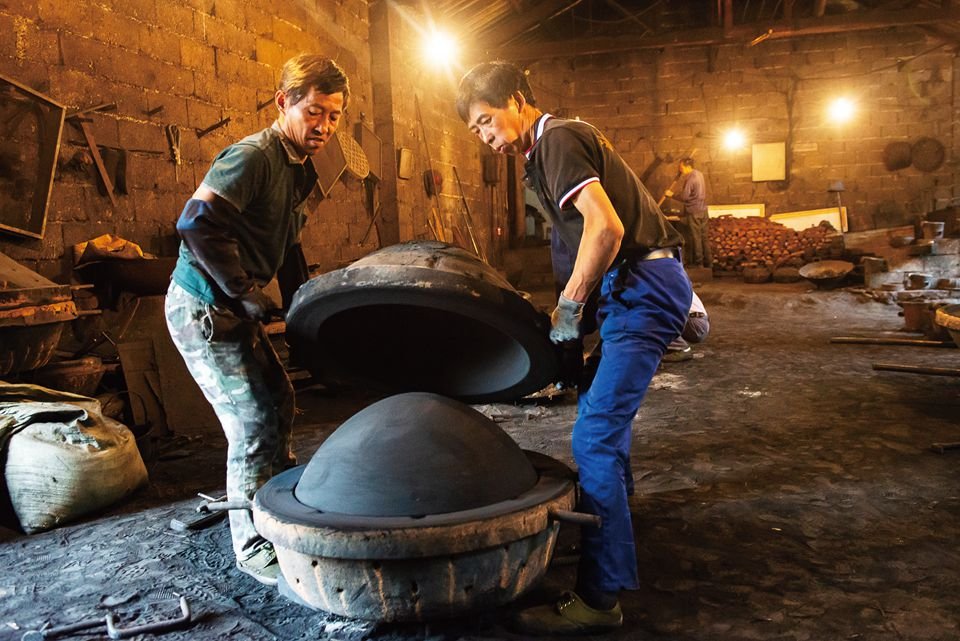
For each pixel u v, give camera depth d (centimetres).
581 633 202
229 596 232
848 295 1005
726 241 1351
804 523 280
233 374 237
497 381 242
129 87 527
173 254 563
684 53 1449
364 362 250
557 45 1341
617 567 202
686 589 229
